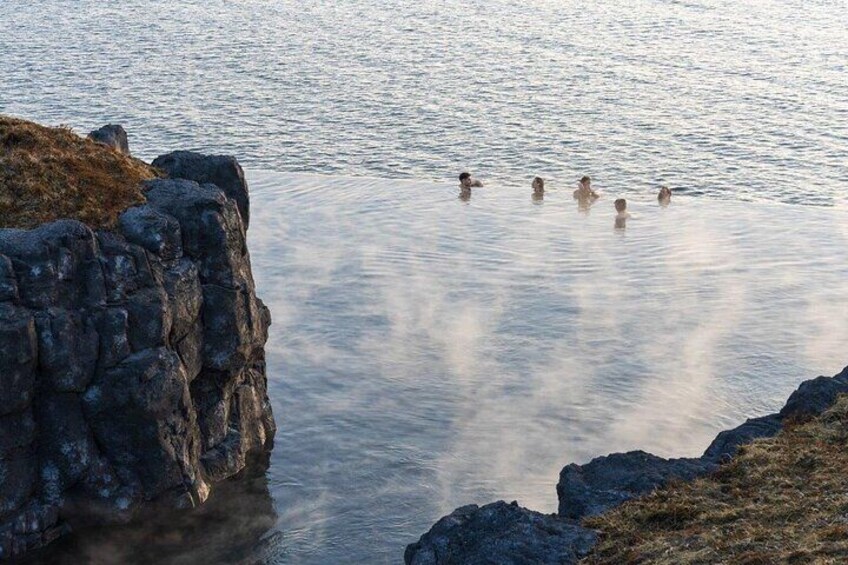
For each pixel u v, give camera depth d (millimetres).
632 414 55219
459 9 196750
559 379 59250
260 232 83500
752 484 35250
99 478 43781
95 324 42594
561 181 98125
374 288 72500
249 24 181250
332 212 88438
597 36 170250
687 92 132625
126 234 45250
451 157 105875
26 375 40531
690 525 32938
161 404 43844
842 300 69688
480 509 35219
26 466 41906
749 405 55906
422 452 52125
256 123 118125
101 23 182750
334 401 57438
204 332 48125
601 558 31672
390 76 141750
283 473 50438
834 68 146125
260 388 54031
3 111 120812
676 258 77625
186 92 132125
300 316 68000
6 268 40406
